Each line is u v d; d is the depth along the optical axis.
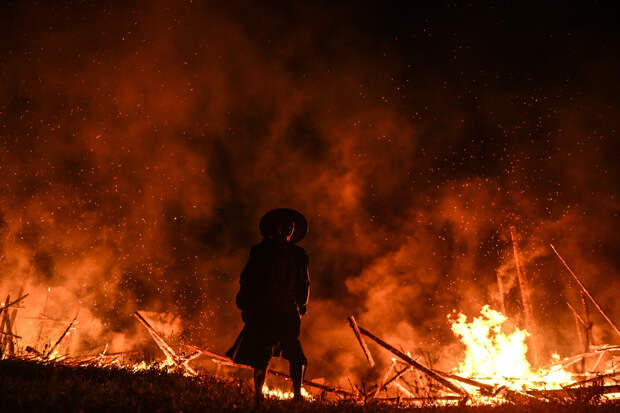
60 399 3.62
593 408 4.66
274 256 4.79
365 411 4.21
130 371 5.25
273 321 4.56
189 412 3.70
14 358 5.14
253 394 4.54
